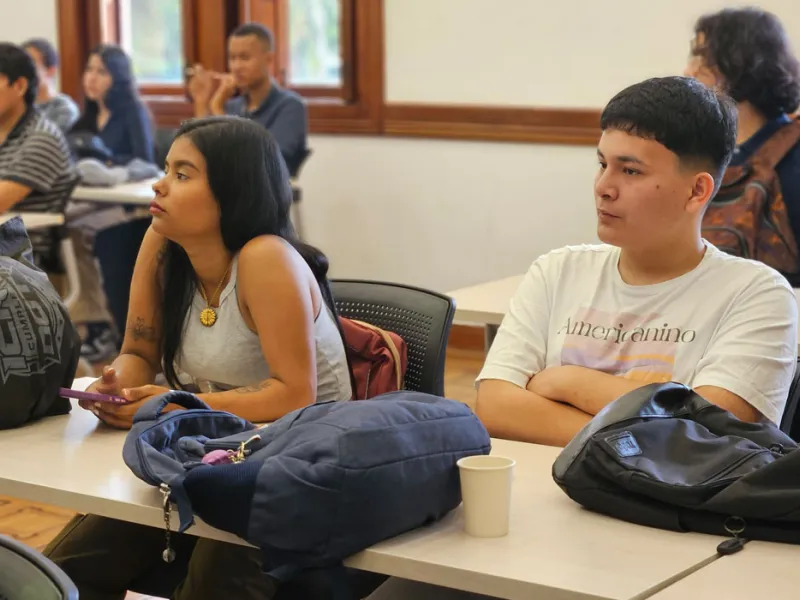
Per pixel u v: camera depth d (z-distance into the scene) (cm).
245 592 157
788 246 281
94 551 178
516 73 509
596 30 487
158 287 198
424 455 135
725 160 177
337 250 572
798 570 122
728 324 177
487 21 513
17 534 305
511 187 518
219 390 195
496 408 186
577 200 501
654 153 172
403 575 127
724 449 139
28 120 426
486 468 131
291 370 180
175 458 148
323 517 128
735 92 282
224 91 559
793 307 179
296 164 531
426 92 536
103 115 561
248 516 130
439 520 140
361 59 549
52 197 432
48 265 441
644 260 183
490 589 121
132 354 201
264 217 187
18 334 179
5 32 656
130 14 634
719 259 182
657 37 473
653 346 180
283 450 134
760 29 279
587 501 140
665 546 129
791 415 186
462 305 260
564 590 117
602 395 176
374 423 133
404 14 534
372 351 208
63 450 168
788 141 280
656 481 134
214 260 189
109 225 506
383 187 554
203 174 183
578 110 494
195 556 163
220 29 596
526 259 520
